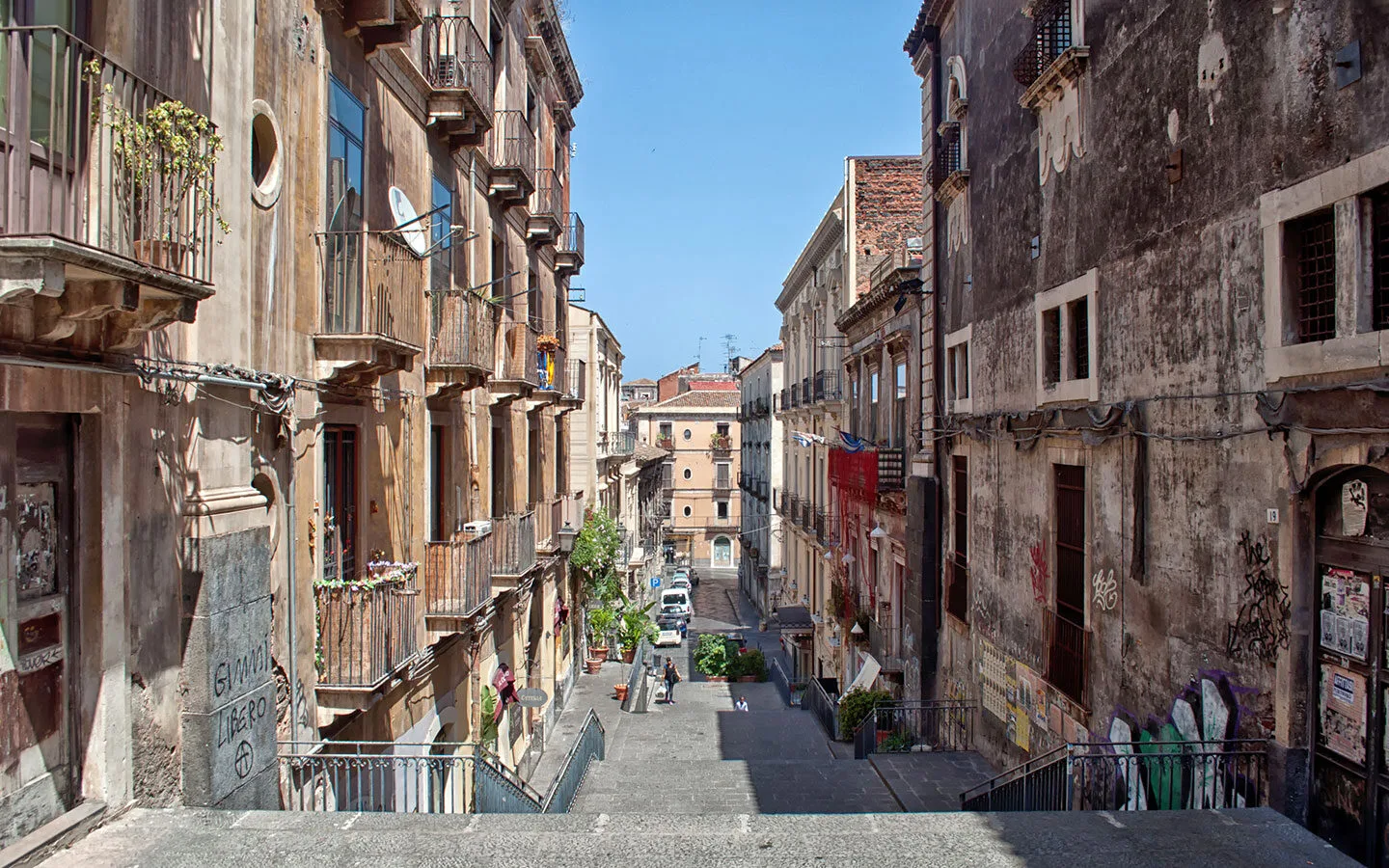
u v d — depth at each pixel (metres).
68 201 5.18
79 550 5.66
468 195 14.34
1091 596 10.35
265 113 7.84
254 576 7.12
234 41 7.07
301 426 8.51
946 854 5.77
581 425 28.42
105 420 5.73
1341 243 6.29
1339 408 6.29
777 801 12.68
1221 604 7.74
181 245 5.64
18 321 5.02
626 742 19.17
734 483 72.19
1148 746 8.73
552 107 20.94
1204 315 8.05
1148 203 9.09
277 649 8.02
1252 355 7.33
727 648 32.53
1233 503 7.58
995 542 13.84
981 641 14.48
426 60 12.15
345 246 9.17
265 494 8.04
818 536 29.83
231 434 7.09
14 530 5.18
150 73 5.91
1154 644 8.89
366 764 9.63
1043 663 11.81
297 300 8.47
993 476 13.99
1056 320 11.91
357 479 10.01
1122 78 9.68
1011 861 5.68
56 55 4.60
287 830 5.93
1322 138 6.51
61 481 5.54
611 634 29.58
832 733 19.30
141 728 6.09
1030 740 12.30
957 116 16.08
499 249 16.67
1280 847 5.91
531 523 16.61
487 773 8.99
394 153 10.98
